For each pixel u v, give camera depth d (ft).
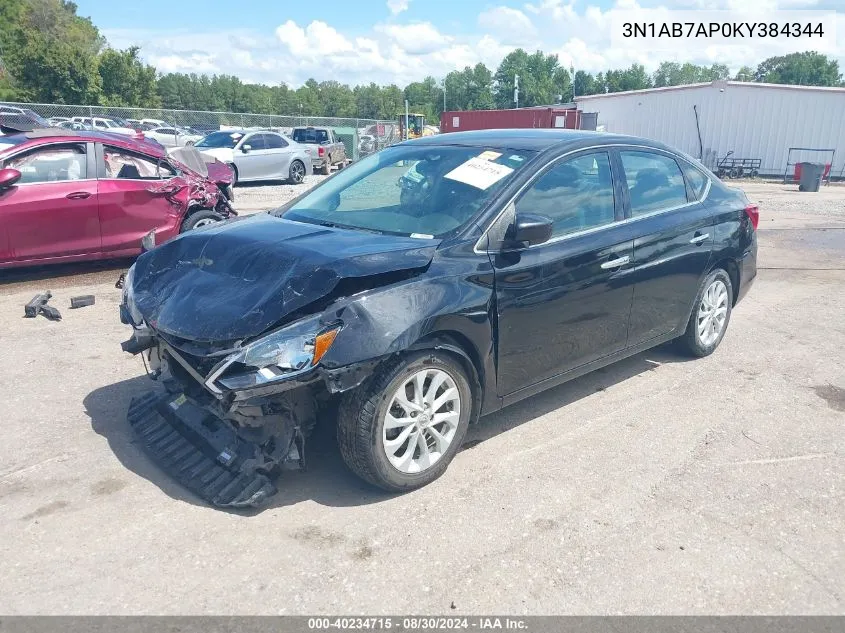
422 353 11.26
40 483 11.78
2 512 10.94
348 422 10.86
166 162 28.45
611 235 14.38
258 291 10.86
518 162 13.58
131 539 10.30
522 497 11.64
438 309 11.16
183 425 12.59
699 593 9.37
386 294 10.86
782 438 13.93
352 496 11.57
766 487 12.07
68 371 16.84
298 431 11.01
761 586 9.53
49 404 14.92
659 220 15.67
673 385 16.62
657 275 15.58
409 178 14.24
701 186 17.57
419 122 139.54
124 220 26.30
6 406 14.78
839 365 18.16
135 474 12.10
